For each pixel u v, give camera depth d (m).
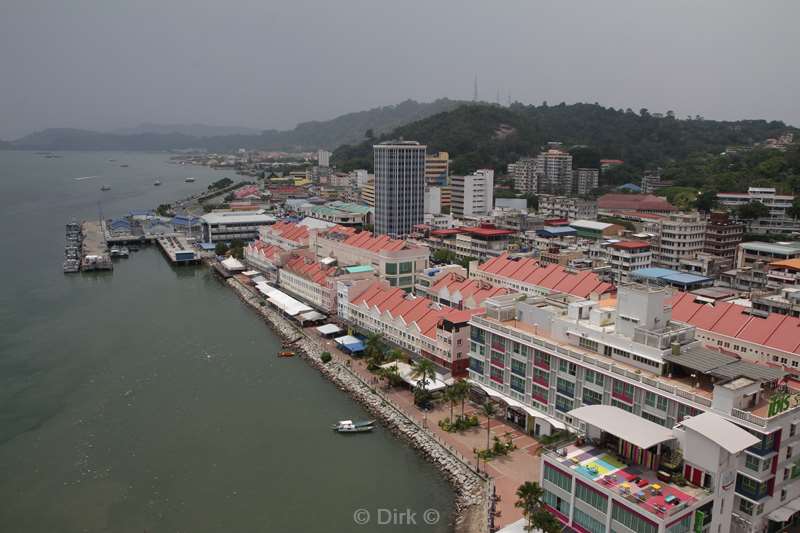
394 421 151.38
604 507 92.38
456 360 166.38
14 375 184.25
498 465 128.12
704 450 91.38
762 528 101.75
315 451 141.25
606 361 124.56
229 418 157.75
